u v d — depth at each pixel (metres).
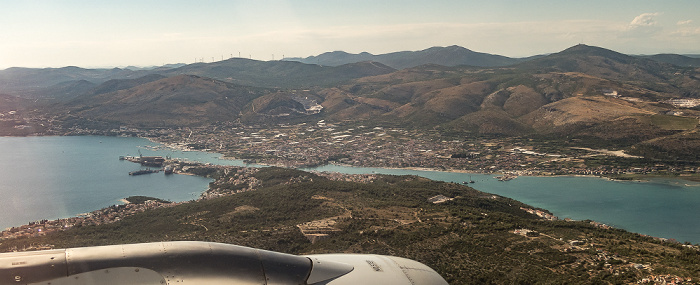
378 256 33.88
